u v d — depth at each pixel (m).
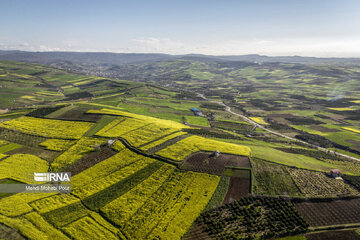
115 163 92.31
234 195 76.50
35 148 103.19
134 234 60.44
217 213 68.56
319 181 88.56
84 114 146.50
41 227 59.72
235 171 89.38
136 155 98.31
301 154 124.69
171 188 78.56
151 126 132.25
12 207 65.38
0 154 95.62
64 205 69.06
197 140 116.31
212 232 62.34
